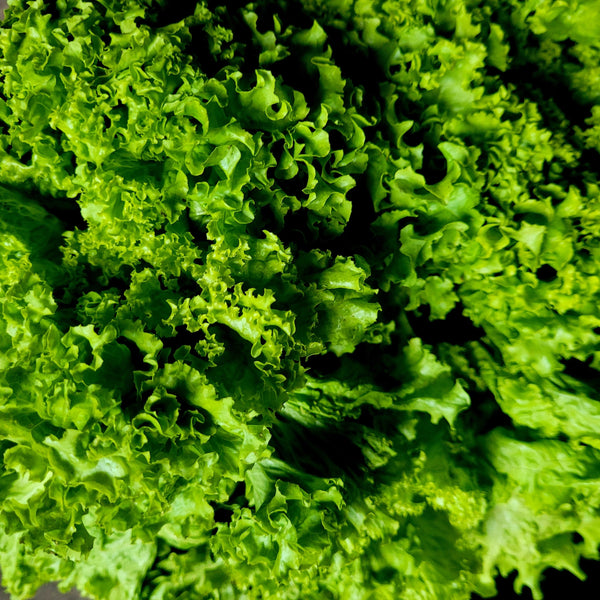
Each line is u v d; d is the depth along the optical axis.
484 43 0.59
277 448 0.57
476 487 0.60
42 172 0.55
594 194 0.57
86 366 0.49
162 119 0.50
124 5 0.55
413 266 0.58
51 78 0.53
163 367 0.51
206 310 0.50
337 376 0.59
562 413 0.59
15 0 0.59
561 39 0.63
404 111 0.59
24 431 0.49
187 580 0.64
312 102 0.55
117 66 0.51
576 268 0.56
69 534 0.51
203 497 0.53
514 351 0.59
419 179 0.55
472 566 0.62
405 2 0.59
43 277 0.54
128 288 0.56
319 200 0.53
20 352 0.50
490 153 0.57
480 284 0.59
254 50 0.57
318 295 0.53
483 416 0.62
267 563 0.55
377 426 0.60
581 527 0.61
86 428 0.49
